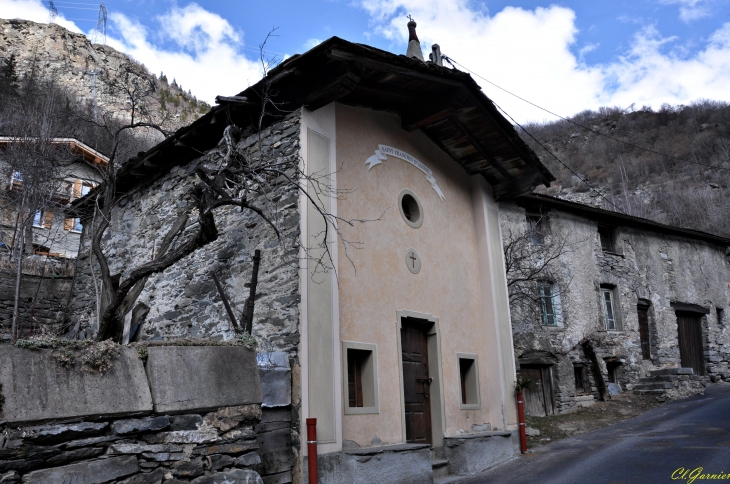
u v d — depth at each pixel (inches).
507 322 384.5
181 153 331.3
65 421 154.0
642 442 340.8
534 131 2345.0
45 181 418.9
